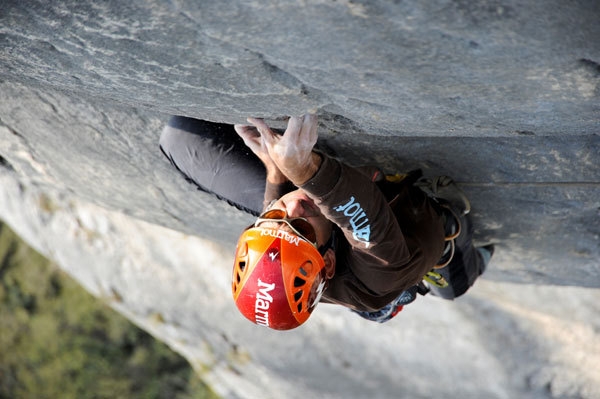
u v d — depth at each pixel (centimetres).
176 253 652
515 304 595
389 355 685
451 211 333
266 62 222
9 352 1349
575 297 558
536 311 595
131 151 398
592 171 316
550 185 333
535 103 228
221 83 239
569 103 225
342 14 190
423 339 657
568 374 611
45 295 1330
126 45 223
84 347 1344
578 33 186
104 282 714
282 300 269
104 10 205
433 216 308
